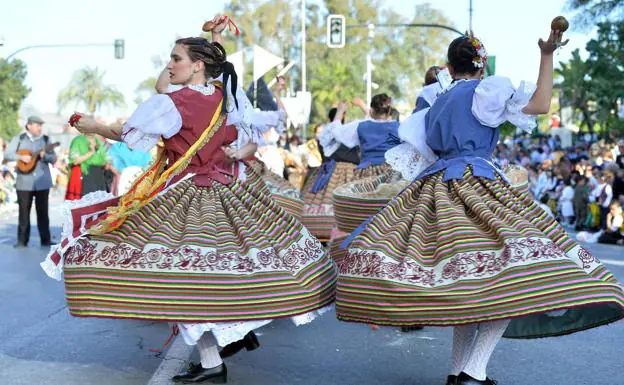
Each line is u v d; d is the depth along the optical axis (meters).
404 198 4.39
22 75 70.62
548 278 3.84
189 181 4.48
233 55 9.96
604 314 4.25
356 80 76.25
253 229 4.35
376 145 7.60
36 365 5.11
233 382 4.69
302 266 4.36
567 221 18.17
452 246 4.02
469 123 4.44
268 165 11.58
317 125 14.52
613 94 43.22
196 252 4.18
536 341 5.89
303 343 5.72
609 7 42.59
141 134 4.36
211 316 4.13
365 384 4.73
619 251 12.91
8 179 21.78
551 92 4.18
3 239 12.81
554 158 23.81
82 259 4.12
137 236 4.19
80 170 12.43
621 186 14.92
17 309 6.95
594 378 4.93
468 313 3.88
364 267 4.06
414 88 80.62
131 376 4.86
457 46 4.65
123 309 4.09
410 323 3.95
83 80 84.69
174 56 4.60
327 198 8.79
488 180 4.34
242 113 5.03
